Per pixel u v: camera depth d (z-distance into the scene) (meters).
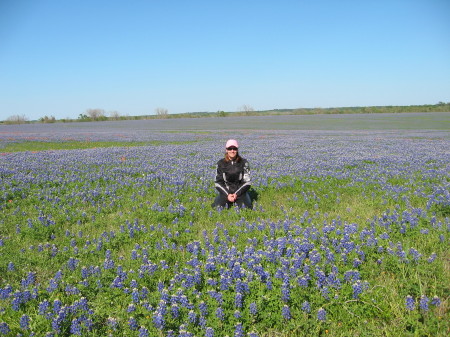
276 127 63.56
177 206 9.91
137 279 5.90
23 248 7.27
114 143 34.81
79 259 6.73
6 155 22.59
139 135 45.94
